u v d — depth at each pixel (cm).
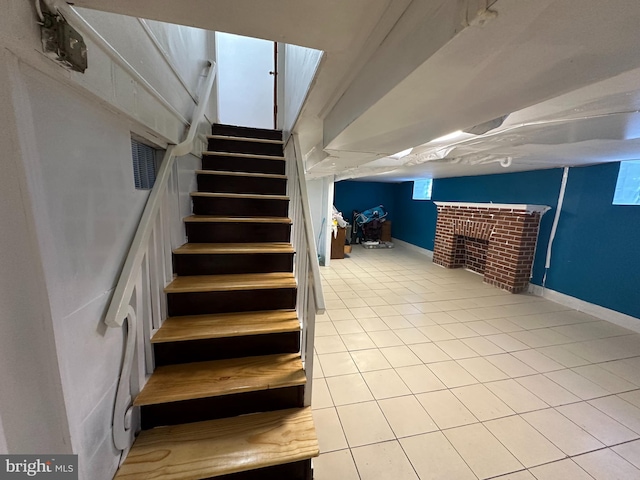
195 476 108
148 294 133
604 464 149
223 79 431
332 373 218
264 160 261
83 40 76
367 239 812
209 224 204
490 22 56
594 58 71
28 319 69
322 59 123
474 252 527
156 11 83
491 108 110
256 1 79
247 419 135
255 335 154
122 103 104
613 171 317
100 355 98
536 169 405
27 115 66
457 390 202
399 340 271
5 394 65
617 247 313
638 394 202
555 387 207
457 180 570
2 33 55
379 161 322
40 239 69
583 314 337
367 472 142
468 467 146
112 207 105
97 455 96
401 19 88
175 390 127
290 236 217
